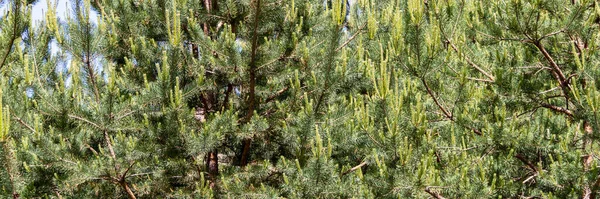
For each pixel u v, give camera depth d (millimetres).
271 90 7500
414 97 5984
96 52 6941
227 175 7199
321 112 7125
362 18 7441
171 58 6527
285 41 7027
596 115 5309
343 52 6633
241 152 8391
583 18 6145
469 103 6684
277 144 8086
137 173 6551
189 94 6664
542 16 5992
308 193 5730
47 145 6066
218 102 8164
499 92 6445
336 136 6305
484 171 5703
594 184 5582
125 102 6559
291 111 7273
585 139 5996
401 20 5789
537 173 6121
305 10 7863
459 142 6508
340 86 7039
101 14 8219
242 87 7910
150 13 7410
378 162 5223
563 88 6410
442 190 5367
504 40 6570
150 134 6559
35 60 7109
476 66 6848
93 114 6496
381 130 5504
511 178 6684
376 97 5469
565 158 6102
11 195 4688
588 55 5887
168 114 6332
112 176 6281
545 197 5848
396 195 5320
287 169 6609
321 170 5574
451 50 6434
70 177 6055
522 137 6070
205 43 6844
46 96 6457
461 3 6738
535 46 6828
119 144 6109
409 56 5938
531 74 6848
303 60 7086
